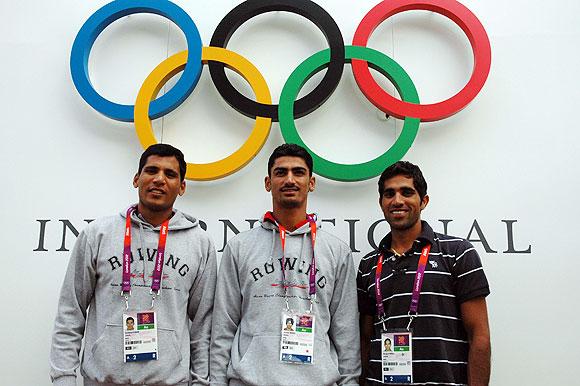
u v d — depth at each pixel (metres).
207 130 2.72
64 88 2.78
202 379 2.04
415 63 2.78
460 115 2.68
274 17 2.85
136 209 2.19
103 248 2.05
